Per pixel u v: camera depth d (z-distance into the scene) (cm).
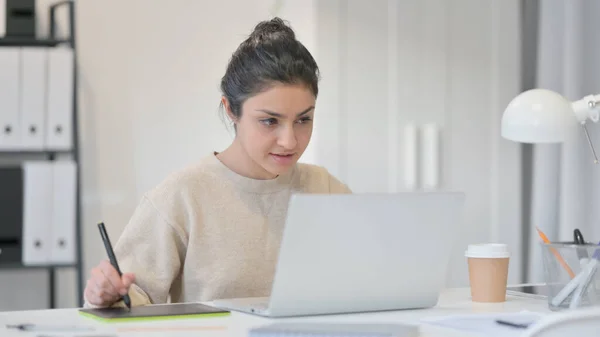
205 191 195
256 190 198
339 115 347
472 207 370
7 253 318
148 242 191
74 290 347
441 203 151
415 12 359
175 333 123
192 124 358
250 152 186
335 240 142
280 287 141
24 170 318
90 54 347
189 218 192
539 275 359
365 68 352
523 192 379
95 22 348
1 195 317
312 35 345
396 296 154
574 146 345
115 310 149
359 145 351
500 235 374
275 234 198
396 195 146
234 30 362
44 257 319
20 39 322
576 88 347
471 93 369
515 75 374
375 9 353
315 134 345
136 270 187
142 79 353
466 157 369
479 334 125
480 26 370
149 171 353
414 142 358
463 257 368
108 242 163
